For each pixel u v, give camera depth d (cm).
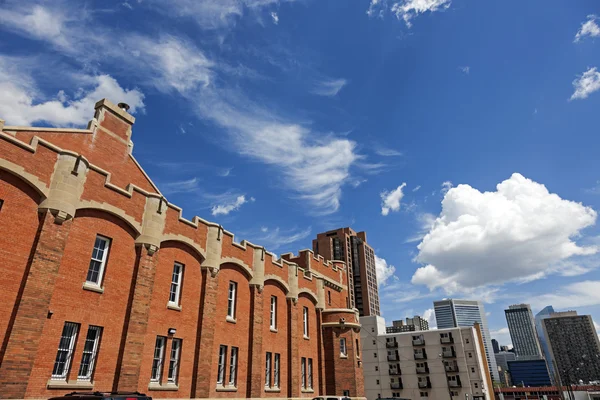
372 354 9306
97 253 1883
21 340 1450
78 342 1692
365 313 14412
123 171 2383
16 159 1585
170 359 2130
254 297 2825
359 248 15638
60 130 2072
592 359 17238
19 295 1496
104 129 2331
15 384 1403
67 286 1698
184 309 2262
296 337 3177
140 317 1941
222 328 2508
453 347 8631
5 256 1498
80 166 1802
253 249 2945
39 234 1598
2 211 1527
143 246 2056
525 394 11862
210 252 2497
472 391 8125
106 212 1928
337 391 3403
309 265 3850
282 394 2889
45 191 1655
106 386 1745
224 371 2462
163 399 1986
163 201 2223
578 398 10462
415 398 8531
